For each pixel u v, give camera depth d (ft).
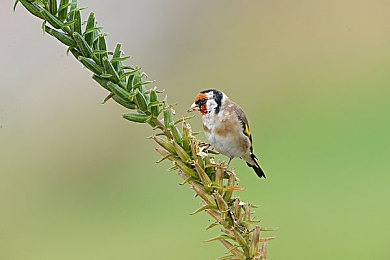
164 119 10.66
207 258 41.78
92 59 10.19
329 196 45.14
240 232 9.77
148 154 49.11
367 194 44.83
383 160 47.78
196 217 45.70
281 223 43.01
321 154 49.32
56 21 9.82
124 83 10.44
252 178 47.24
